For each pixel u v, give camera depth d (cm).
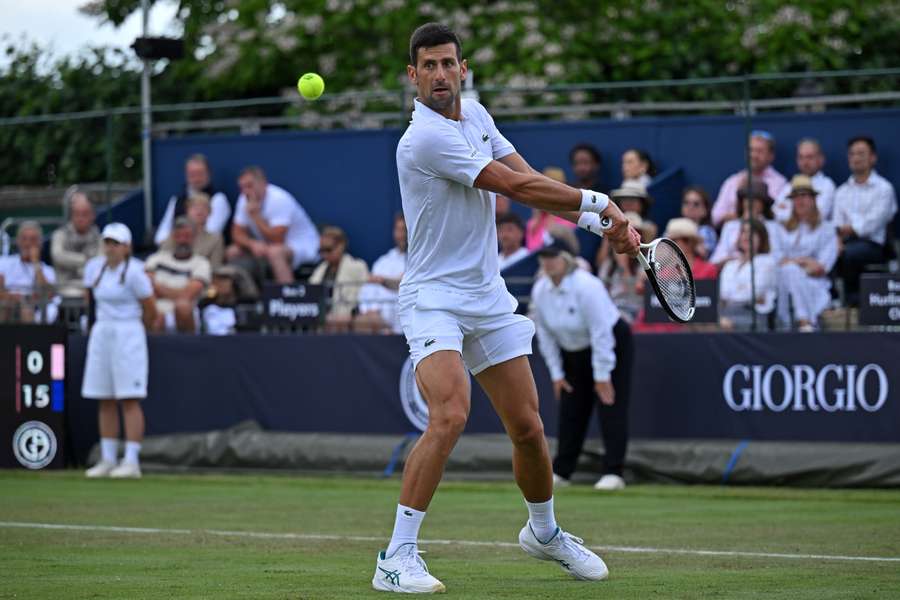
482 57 4153
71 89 4853
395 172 3359
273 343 3003
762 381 2631
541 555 1362
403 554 1277
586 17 4534
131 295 2891
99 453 3084
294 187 3453
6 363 3128
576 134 3253
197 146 3541
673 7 4494
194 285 3181
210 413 3056
